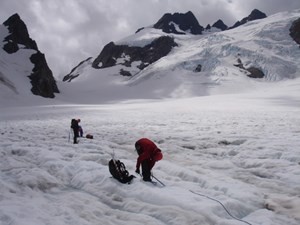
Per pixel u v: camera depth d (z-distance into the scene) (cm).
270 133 1706
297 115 3028
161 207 585
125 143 1526
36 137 1716
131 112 4378
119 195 686
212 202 603
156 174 835
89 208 596
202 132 1873
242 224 516
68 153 1119
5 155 1111
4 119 3725
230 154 1209
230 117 3008
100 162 1010
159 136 1723
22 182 743
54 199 655
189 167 952
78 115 4034
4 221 494
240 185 754
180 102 6788
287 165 962
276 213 599
